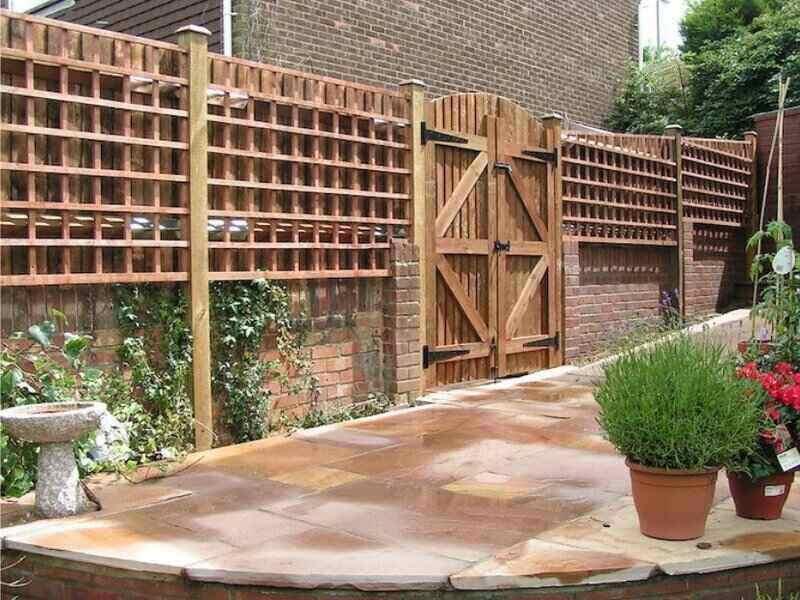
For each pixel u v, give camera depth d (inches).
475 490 154.0
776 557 116.3
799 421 126.0
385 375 251.3
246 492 155.7
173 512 143.3
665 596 113.3
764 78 502.3
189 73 191.5
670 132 379.2
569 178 319.6
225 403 207.6
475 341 279.4
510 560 114.5
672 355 125.3
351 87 234.7
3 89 161.9
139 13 359.3
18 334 164.1
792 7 526.0
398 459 179.6
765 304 169.9
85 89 178.4
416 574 110.2
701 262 402.3
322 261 229.1
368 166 239.9
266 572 112.7
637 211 358.6
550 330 311.6
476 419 222.2
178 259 195.2
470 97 277.0
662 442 115.5
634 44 542.3
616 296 348.8
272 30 317.1
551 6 462.6
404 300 250.7
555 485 156.6
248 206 207.0
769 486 128.3
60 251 175.5
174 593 118.0
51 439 140.7
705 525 126.3
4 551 131.6
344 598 111.1
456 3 398.3
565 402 245.1
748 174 435.2
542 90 456.1
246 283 209.9
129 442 181.3
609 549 117.9
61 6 411.2
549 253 310.8
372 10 356.2
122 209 180.2
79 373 170.2
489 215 283.9
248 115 206.5
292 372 224.1
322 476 166.6
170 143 188.7
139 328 188.5
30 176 167.0
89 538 129.6
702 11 742.5
